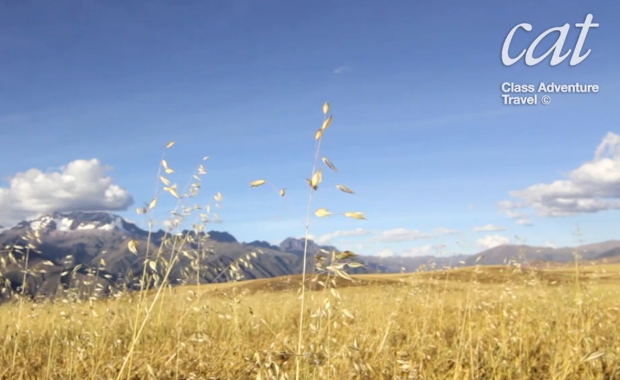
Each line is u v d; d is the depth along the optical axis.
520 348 7.11
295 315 11.05
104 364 6.30
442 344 8.05
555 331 8.28
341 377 4.61
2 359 6.87
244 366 6.19
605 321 9.39
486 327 8.75
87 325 7.68
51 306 7.34
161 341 7.84
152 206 5.20
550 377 6.30
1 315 8.28
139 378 6.11
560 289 11.09
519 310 9.73
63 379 5.93
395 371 5.64
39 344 7.87
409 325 9.18
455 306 10.87
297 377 4.14
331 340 5.82
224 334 8.48
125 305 7.73
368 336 7.29
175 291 7.83
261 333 8.97
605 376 6.26
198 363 6.50
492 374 6.27
